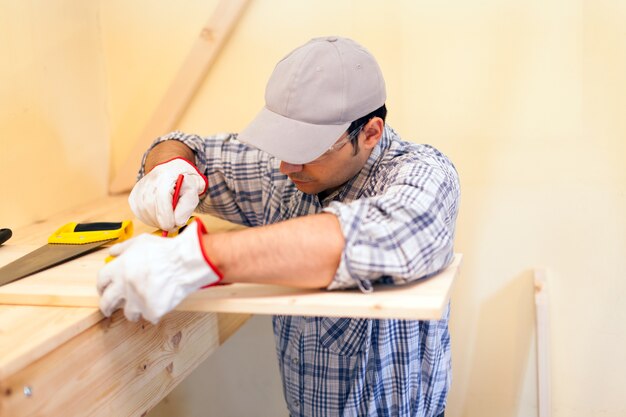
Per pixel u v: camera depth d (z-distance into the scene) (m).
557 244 1.81
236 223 1.67
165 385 1.23
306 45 1.20
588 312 1.83
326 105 1.14
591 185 1.75
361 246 0.97
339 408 1.39
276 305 0.98
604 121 1.71
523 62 1.73
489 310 1.90
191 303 1.00
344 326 1.34
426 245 1.01
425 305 0.93
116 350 1.08
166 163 1.41
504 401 1.94
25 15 1.70
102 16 2.01
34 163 1.75
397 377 1.35
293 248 0.97
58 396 0.95
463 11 1.75
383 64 1.83
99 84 2.03
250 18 1.90
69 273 1.19
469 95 1.79
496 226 1.84
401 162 1.23
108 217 1.78
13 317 1.00
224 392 2.18
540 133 1.76
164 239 0.99
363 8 1.82
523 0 1.71
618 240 1.76
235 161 1.56
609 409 1.87
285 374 1.50
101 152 2.06
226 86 1.96
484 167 1.81
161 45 1.99
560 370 1.88
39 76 1.76
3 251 1.41
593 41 1.68
